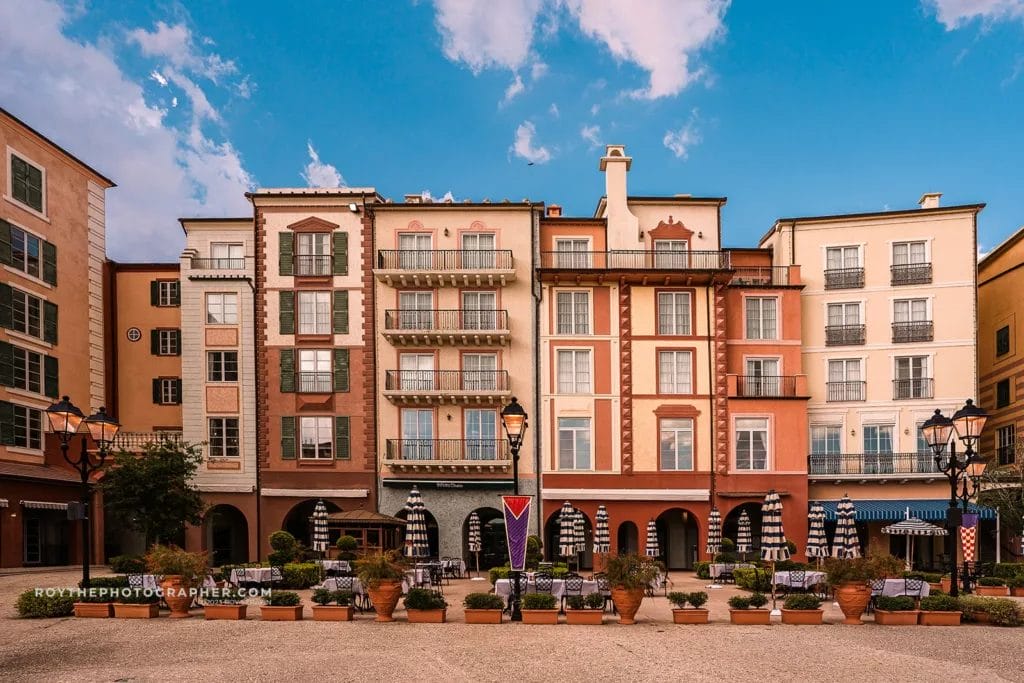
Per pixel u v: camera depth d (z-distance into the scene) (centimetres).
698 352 3562
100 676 1176
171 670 1218
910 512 3362
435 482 3431
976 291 3625
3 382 3097
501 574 2244
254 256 3581
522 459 3478
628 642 1482
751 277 3775
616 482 3475
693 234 3716
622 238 3650
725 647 1443
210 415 3500
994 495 3234
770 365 3634
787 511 3466
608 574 1753
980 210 3634
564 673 1212
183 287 3553
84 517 1861
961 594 2059
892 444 3634
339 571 2470
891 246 3719
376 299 3562
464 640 1491
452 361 3541
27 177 3312
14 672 1203
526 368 3538
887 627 1705
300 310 3553
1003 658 1366
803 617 1748
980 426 2005
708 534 3203
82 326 3675
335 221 3588
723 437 3494
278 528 3438
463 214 3619
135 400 3853
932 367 3625
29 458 3222
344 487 3459
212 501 3444
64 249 3556
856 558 1842
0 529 2870
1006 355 3709
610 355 3556
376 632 1579
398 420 3500
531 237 3606
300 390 3503
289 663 1273
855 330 3700
